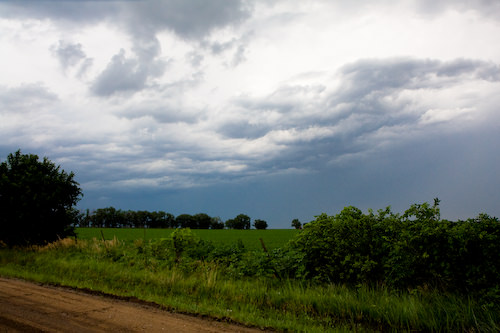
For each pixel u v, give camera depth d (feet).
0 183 63.31
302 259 35.35
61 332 18.76
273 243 99.04
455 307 23.11
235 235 183.73
